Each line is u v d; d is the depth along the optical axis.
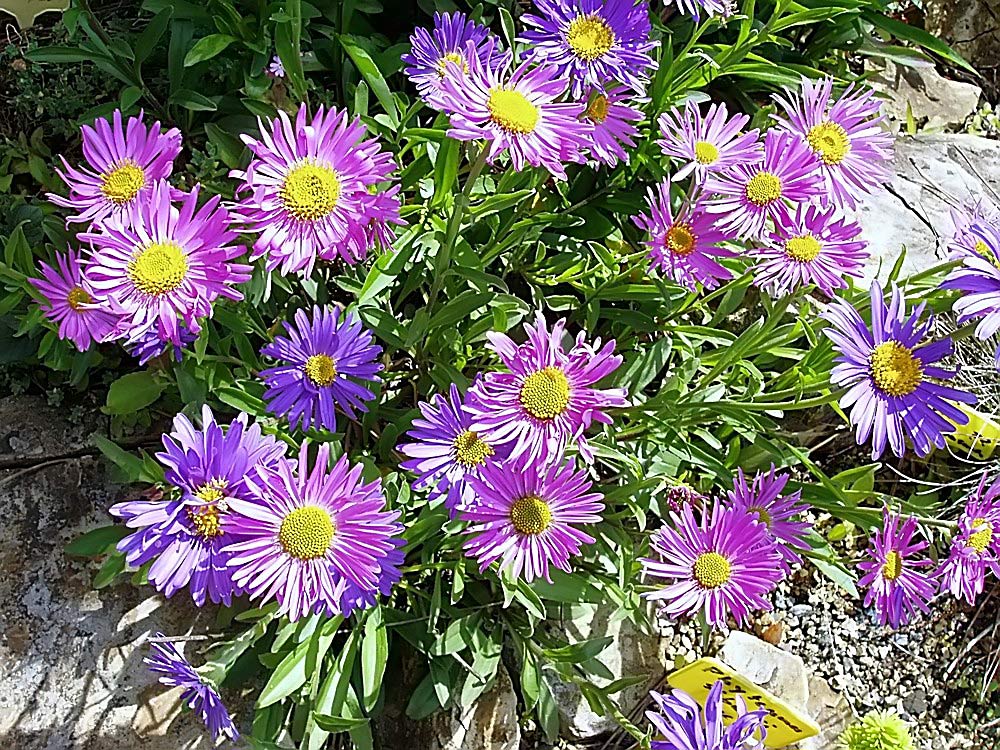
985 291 0.24
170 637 0.31
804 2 0.40
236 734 0.26
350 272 0.31
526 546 0.25
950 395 0.25
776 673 0.34
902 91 0.47
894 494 0.38
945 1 0.50
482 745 0.31
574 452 0.27
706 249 0.29
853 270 0.30
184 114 0.34
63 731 0.30
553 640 0.31
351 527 0.23
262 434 0.28
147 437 0.33
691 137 0.29
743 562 0.26
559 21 0.27
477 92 0.24
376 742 0.32
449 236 0.26
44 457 0.32
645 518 0.31
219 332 0.32
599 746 0.33
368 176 0.24
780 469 0.35
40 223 0.32
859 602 0.37
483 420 0.24
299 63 0.30
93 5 0.37
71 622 0.31
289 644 0.28
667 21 0.39
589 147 0.28
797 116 0.30
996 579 0.37
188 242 0.23
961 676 0.36
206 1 0.33
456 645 0.29
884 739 0.32
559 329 0.24
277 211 0.23
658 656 0.34
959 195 0.43
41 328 0.31
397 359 0.34
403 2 0.38
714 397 0.32
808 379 0.31
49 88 0.35
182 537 0.23
